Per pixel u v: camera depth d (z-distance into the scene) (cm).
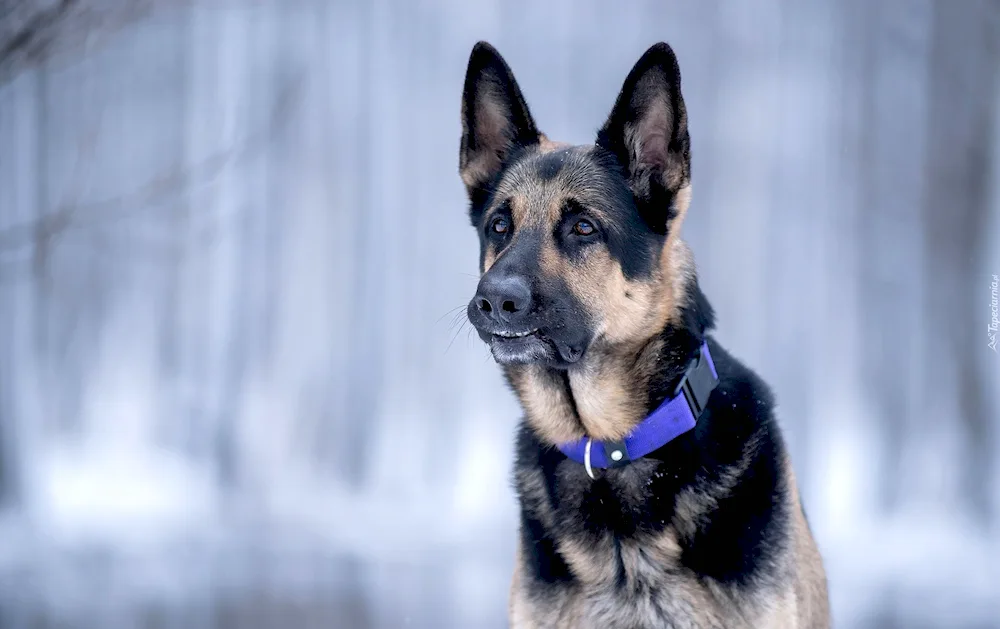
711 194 2788
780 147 2792
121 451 1988
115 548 1241
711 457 417
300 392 2350
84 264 2153
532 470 448
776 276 2553
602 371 429
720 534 409
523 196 455
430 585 1015
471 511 1681
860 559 1230
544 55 3077
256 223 2542
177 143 2616
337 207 2686
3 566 1105
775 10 2978
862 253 2470
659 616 412
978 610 917
